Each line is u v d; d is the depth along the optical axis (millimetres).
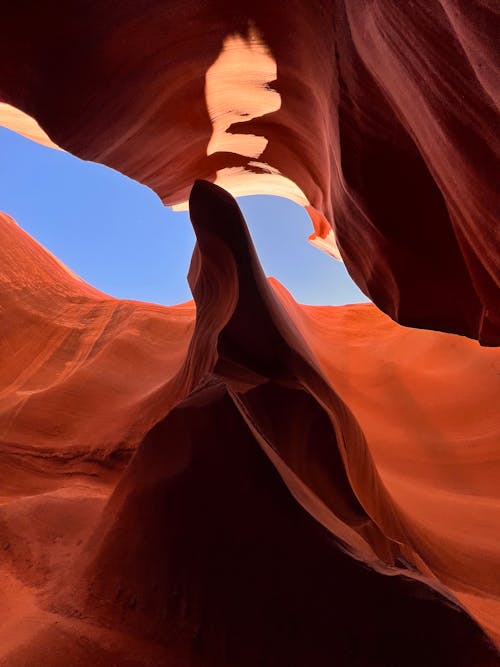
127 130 6230
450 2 1760
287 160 8086
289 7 4363
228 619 2340
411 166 3715
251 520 2535
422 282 4348
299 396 4879
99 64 5043
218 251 5965
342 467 4566
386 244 4387
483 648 2113
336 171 4836
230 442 2717
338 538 2490
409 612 2203
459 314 4309
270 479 2605
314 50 4402
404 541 4859
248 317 5316
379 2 2553
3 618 2715
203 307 7008
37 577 3264
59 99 5238
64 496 5074
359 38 3170
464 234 3059
